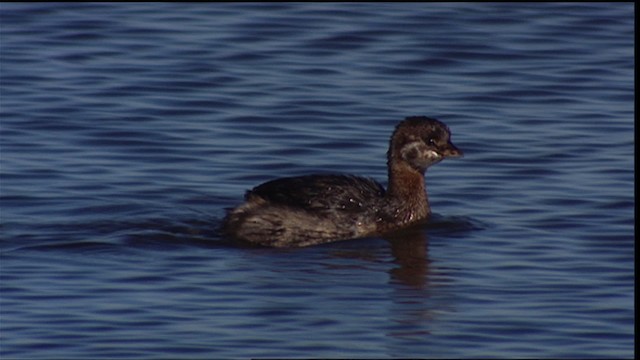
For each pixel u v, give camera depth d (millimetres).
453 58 35312
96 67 34375
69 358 21344
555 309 23109
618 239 25938
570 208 27500
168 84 33500
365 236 26297
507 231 26469
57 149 30047
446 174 29281
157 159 29750
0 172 28703
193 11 37719
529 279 24297
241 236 25938
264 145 30547
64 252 25031
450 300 23484
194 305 23125
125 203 27344
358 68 34719
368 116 32062
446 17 37375
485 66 34906
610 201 27734
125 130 31016
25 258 24719
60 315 22672
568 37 36438
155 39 35969
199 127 31344
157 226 26281
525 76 34375
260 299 23391
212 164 29531
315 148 30453
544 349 21812
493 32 36562
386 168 29641
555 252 25484
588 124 31797
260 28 36719
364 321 22672
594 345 21922
